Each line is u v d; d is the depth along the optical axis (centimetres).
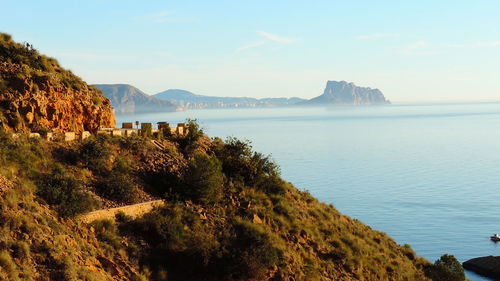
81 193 2905
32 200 2647
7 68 3538
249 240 3297
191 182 3500
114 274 2597
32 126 3388
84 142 3459
